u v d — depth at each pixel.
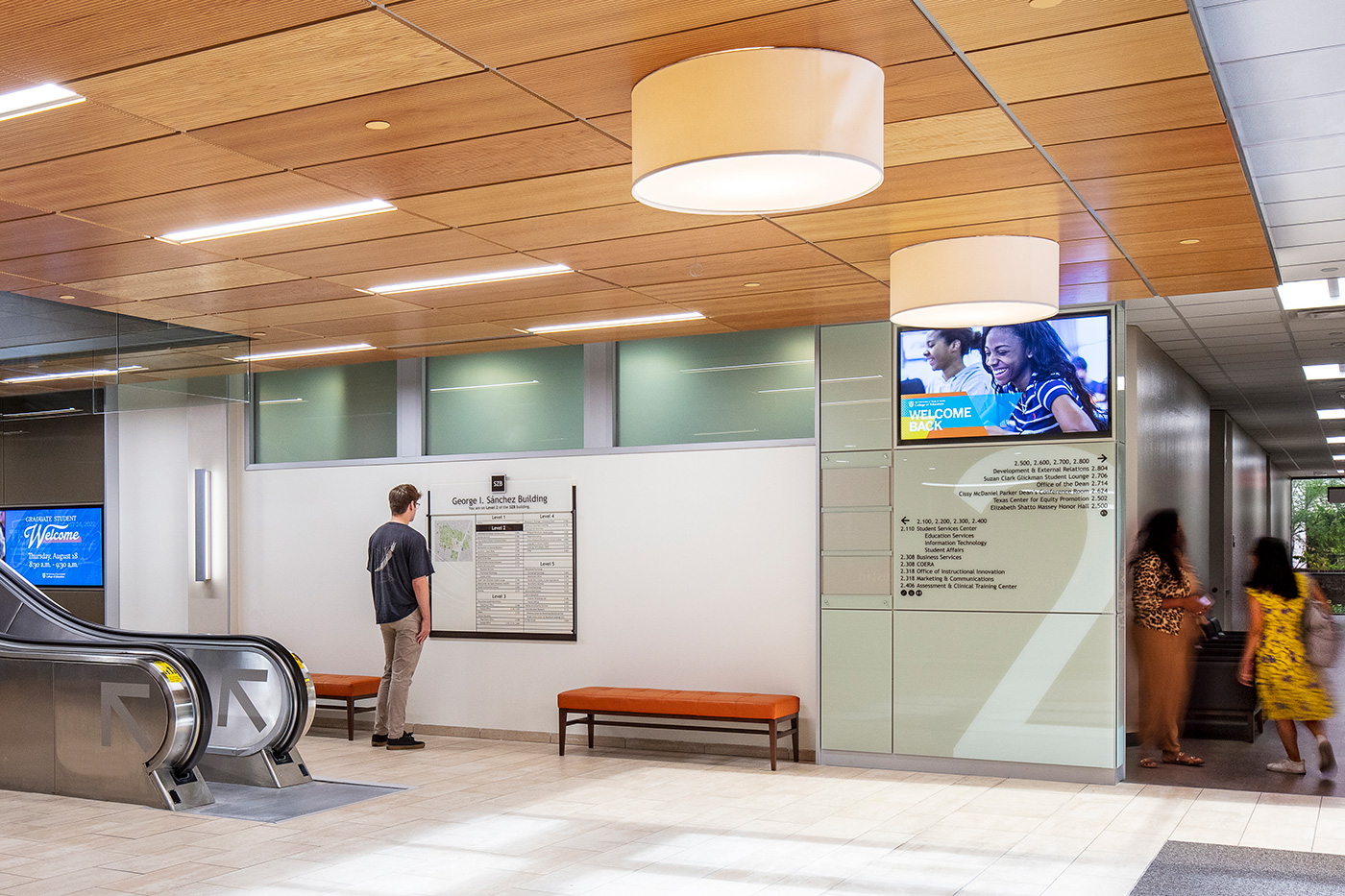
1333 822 6.40
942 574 8.02
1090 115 4.20
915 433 8.16
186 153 4.61
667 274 6.81
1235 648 9.77
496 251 6.25
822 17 3.42
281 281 7.00
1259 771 7.95
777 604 8.62
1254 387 13.27
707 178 3.93
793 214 5.46
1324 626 8.00
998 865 5.46
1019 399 7.88
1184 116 4.20
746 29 3.52
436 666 9.88
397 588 9.02
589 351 9.45
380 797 7.16
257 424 11.02
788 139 3.64
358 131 4.39
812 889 5.05
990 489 7.92
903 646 8.10
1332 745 9.04
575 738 9.24
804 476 8.59
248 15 3.36
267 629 10.72
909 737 8.04
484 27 3.47
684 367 9.13
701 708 8.12
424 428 10.17
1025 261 5.87
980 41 3.58
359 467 10.37
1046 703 7.68
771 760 7.99
